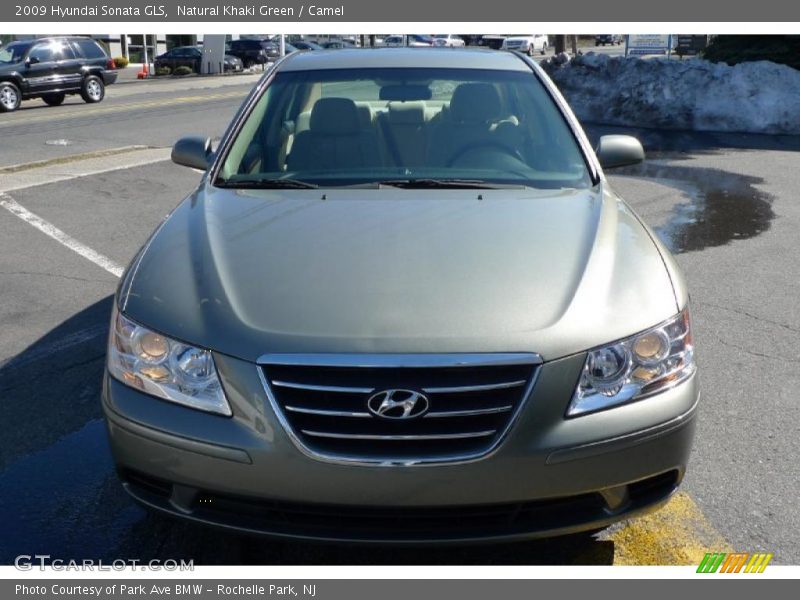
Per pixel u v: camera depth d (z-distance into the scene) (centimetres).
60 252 682
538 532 250
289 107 407
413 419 239
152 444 254
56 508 322
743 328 508
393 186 360
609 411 249
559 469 244
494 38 5072
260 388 243
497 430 242
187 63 4022
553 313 255
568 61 1700
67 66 2188
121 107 2080
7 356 465
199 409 250
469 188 356
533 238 298
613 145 406
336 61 432
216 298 265
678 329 268
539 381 243
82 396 416
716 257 668
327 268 276
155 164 1123
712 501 326
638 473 254
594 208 331
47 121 1738
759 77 1518
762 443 369
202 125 1634
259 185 364
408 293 261
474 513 247
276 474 242
